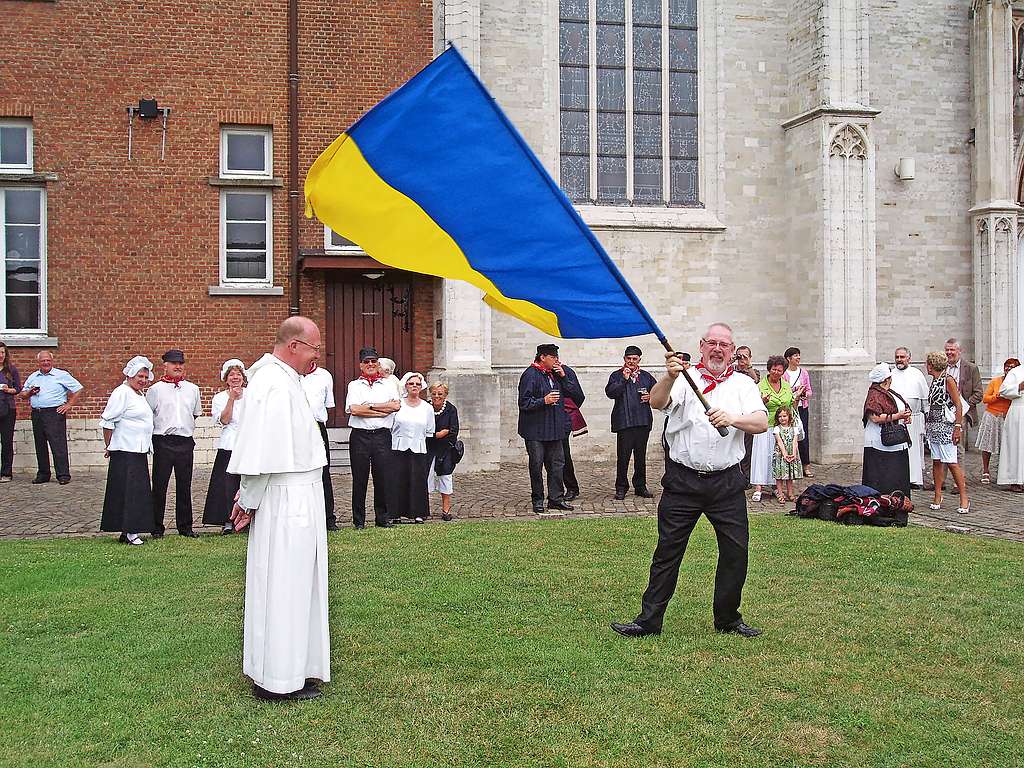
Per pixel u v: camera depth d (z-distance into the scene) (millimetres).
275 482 5691
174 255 17156
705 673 6168
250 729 5273
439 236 6195
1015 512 12961
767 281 20516
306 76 17578
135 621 7348
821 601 7926
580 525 11805
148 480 10812
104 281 16938
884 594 8164
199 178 17234
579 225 6195
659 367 19969
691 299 20203
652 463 19203
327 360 18062
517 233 6207
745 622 7320
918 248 21453
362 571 9039
